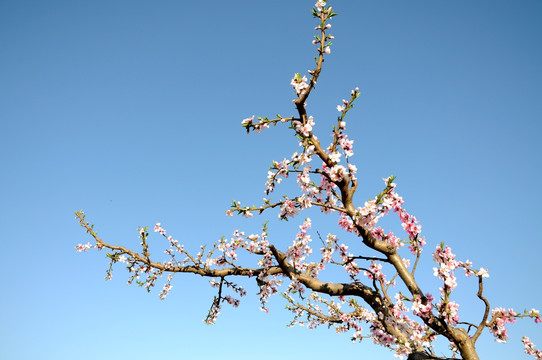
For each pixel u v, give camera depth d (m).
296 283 7.16
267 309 8.90
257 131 5.65
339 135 5.87
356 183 5.97
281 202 6.23
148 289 9.08
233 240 8.00
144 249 8.88
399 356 5.67
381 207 6.00
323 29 5.63
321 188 6.06
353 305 7.98
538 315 5.30
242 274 8.14
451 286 5.15
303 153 5.72
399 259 6.11
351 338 7.86
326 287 7.02
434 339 5.48
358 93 5.69
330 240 7.47
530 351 6.90
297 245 7.23
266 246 7.76
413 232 5.75
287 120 5.68
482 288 5.32
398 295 5.71
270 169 6.05
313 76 5.54
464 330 5.56
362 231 5.96
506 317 5.52
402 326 5.88
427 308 5.31
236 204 6.38
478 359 5.25
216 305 9.13
